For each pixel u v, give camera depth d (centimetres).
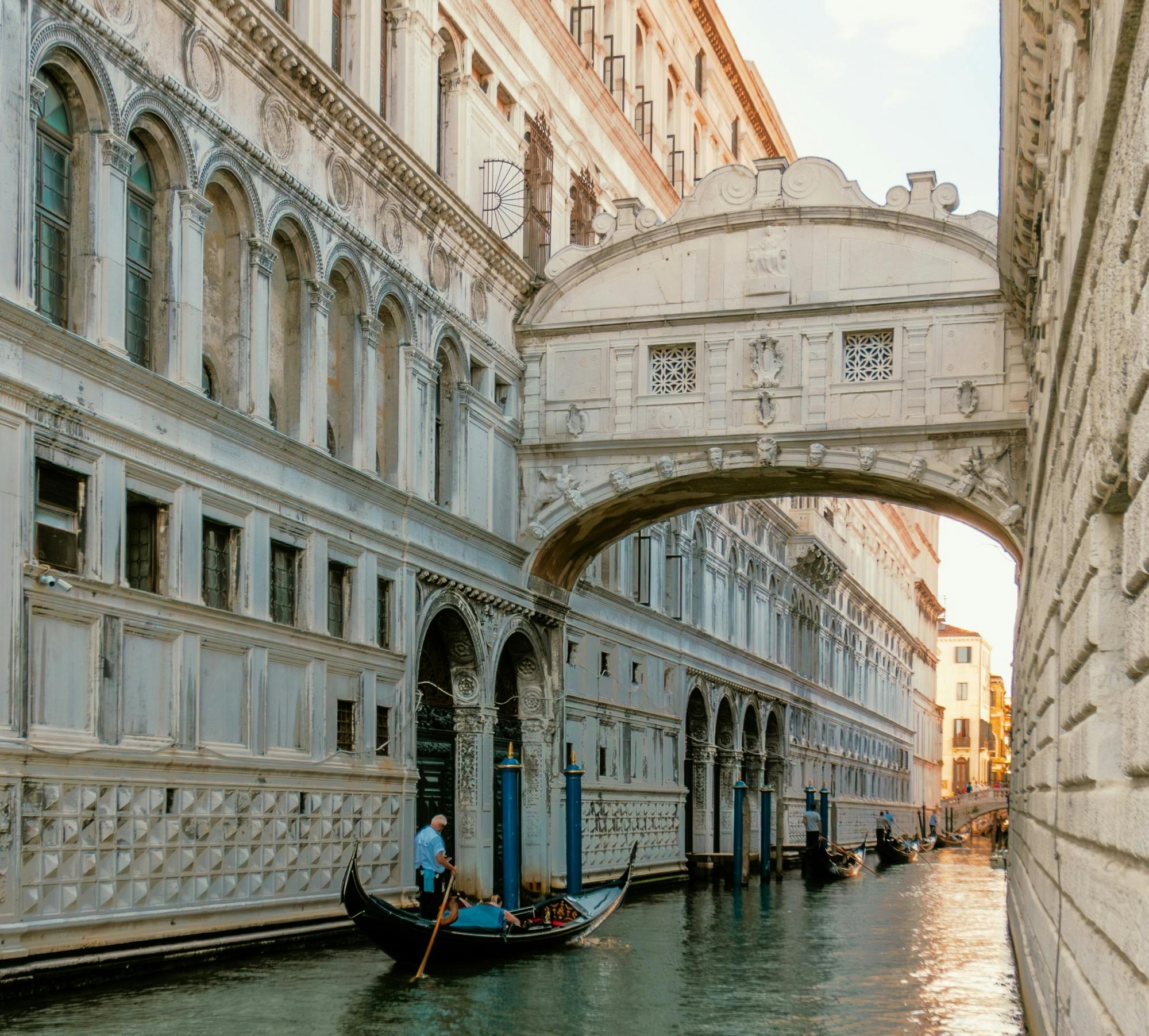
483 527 2584
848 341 2627
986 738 13262
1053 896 1059
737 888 3500
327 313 2089
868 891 3766
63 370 1484
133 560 1661
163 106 1697
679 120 4069
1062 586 998
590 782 3117
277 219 1959
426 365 2409
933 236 2581
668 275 2725
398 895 2181
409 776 2231
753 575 4716
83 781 1477
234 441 1816
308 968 1738
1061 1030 895
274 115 1966
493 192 2647
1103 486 661
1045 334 1408
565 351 2775
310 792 1942
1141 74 512
